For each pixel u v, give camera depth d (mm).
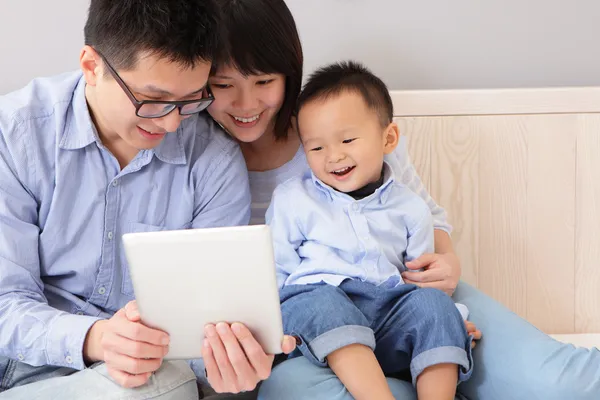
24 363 1142
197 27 1040
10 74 1626
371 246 1275
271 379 1095
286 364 1119
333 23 1660
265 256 893
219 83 1263
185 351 979
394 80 1692
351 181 1294
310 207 1304
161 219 1265
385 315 1211
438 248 1435
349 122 1269
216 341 944
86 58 1115
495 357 1168
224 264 898
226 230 884
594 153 1629
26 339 1058
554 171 1631
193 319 946
